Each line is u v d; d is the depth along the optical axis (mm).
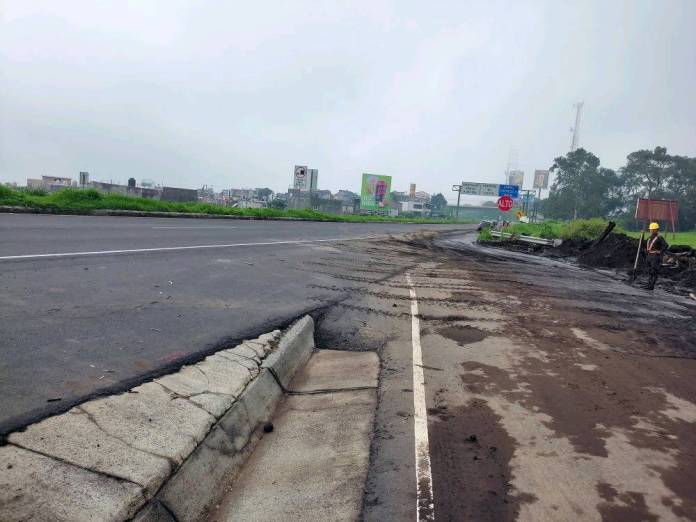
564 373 5305
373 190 88125
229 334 5188
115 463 2639
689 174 84188
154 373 3865
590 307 9547
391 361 5445
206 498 2809
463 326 7168
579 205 99938
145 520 2396
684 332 7938
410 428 3807
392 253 17344
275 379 4512
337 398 4414
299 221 35375
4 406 3078
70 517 2242
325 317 6879
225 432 3354
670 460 3480
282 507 2809
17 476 2414
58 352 4086
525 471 3234
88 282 6641
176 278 7738
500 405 4328
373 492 2949
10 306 5160
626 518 2785
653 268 13617
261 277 8945
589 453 3521
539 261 20594
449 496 2924
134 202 23547
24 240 9656
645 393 4840
